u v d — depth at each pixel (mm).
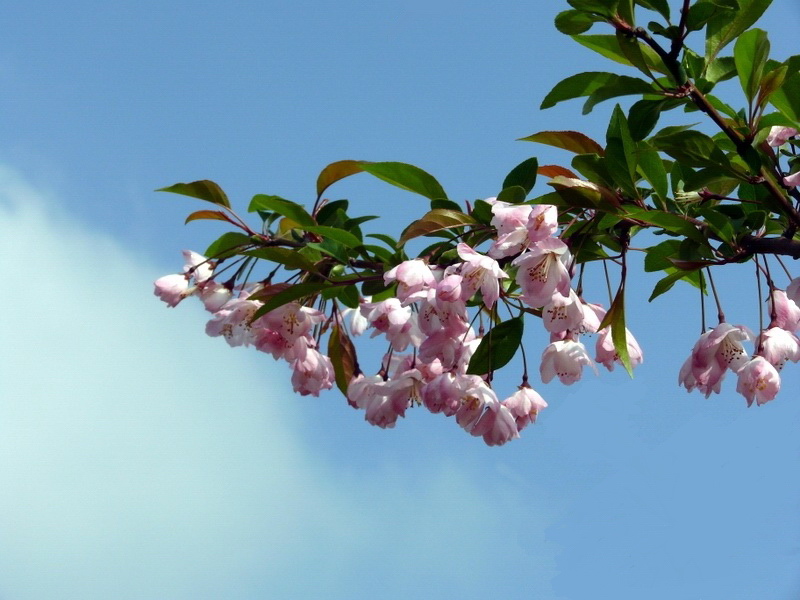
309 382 2254
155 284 2316
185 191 2244
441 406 2191
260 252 2154
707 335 2174
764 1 2088
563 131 2152
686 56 2113
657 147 2117
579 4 2080
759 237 2117
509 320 2164
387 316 2199
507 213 2096
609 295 2195
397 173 2184
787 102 2117
